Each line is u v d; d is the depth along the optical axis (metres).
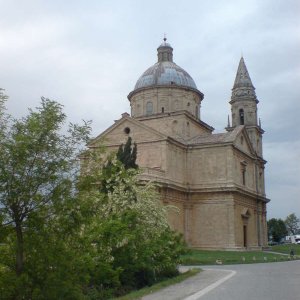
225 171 66.88
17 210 15.84
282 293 19.59
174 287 22.61
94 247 20.36
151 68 80.00
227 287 21.97
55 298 16.33
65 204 16.03
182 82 77.12
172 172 64.06
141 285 24.56
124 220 25.84
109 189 28.41
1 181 15.30
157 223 29.36
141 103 76.81
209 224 66.56
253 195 76.00
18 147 15.43
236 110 87.75
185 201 67.69
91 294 19.75
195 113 77.38
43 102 17.25
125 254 23.55
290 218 197.88
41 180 15.80
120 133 65.94
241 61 90.44
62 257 16.38
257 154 84.12
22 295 15.91
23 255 16.59
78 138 16.78
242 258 49.38
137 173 32.19
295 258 55.56
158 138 63.09
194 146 68.81
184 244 31.86
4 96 16.20
